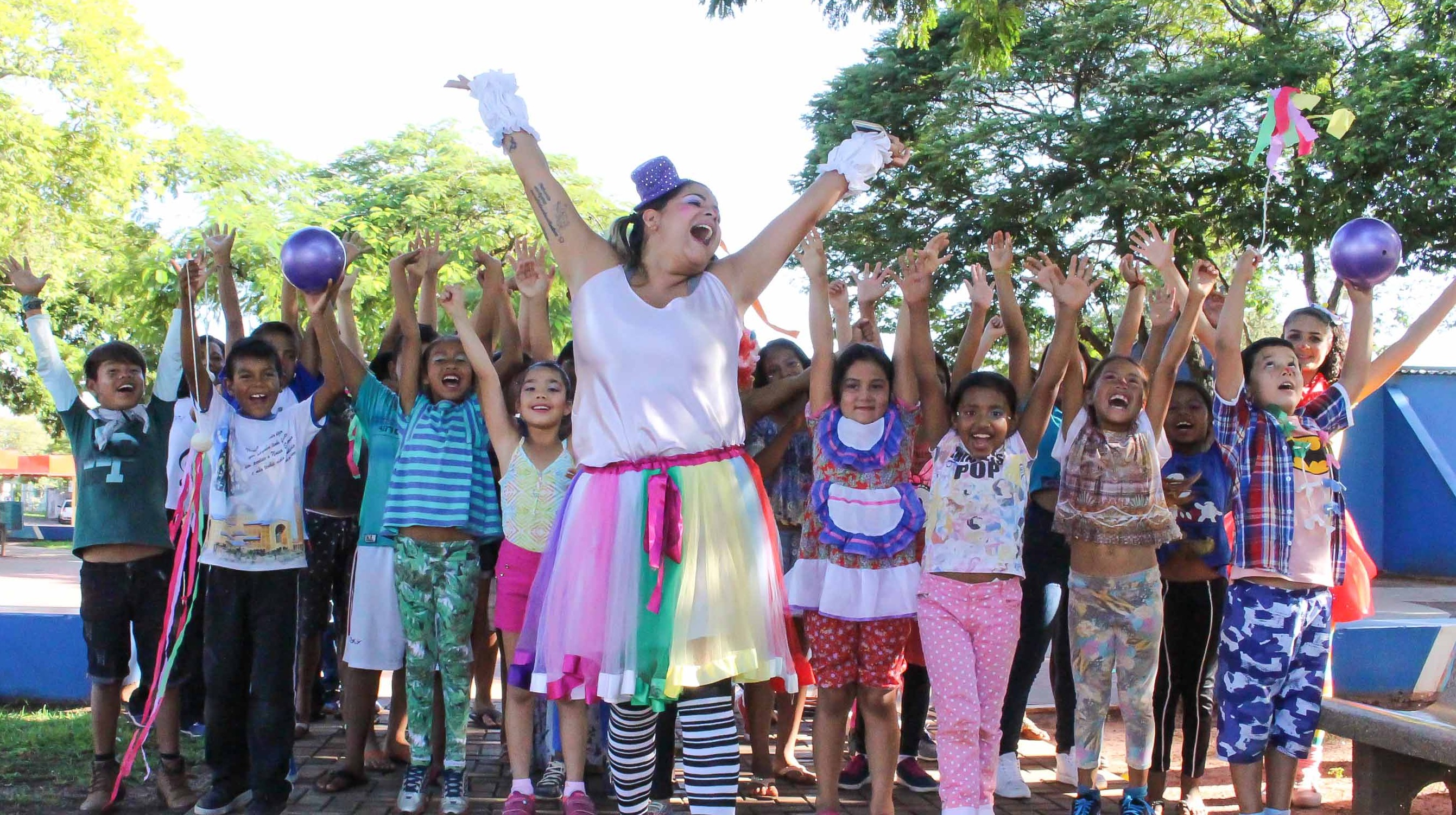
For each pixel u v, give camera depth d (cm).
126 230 1945
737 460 301
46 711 612
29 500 4172
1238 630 425
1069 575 444
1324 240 1480
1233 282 440
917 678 502
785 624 304
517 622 436
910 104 1856
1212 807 480
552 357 480
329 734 581
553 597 293
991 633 416
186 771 506
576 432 304
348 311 575
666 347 292
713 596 285
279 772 430
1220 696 430
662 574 282
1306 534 422
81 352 2434
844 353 438
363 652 473
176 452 557
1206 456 464
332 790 471
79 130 1864
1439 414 1998
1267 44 1592
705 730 292
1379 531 1973
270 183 1602
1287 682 428
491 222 1795
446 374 468
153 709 435
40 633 630
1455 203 1398
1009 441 426
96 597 450
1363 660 711
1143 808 434
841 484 426
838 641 422
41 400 2989
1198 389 468
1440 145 1374
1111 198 1555
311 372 527
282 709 431
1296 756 424
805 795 480
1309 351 459
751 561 294
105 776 451
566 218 306
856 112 1877
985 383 425
